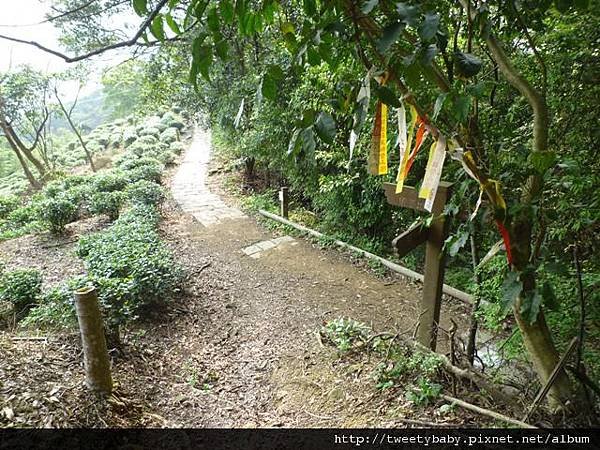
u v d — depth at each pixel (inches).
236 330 162.9
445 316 166.7
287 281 209.8
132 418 105.0
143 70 376.2
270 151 314.3
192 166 560.1
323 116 38.8
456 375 100.2
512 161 67.6
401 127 48.8
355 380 118.2
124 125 915.4
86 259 199.9
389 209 232.2
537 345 79.5
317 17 44.4
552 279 91.3
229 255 248.2
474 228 74.8
